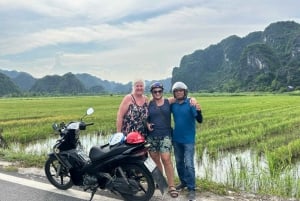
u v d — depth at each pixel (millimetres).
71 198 5844
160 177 5441
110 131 20875
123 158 5488
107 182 5590
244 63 193750
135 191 5457
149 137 5953
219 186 6367
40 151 12133
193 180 5801
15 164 7992
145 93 6242
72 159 6012
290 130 21516
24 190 6242
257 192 6395
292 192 7191
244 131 20188
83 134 19688
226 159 12961
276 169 9945
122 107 6055
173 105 6051
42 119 27531
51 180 6426
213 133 19609
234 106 47562
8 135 17797
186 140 5973
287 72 165000
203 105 50500
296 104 51594
